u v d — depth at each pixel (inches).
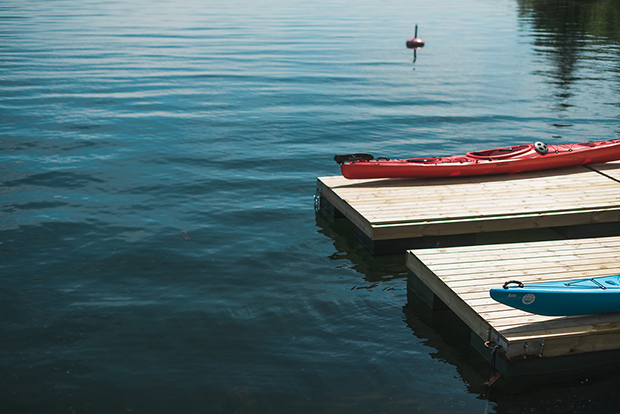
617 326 239.9
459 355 261.6
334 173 497.0
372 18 1838.1
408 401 230.5
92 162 506.6
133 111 677.3
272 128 623.5
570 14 1833.2
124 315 287.6
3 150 530.3
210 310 293.6
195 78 865.5
